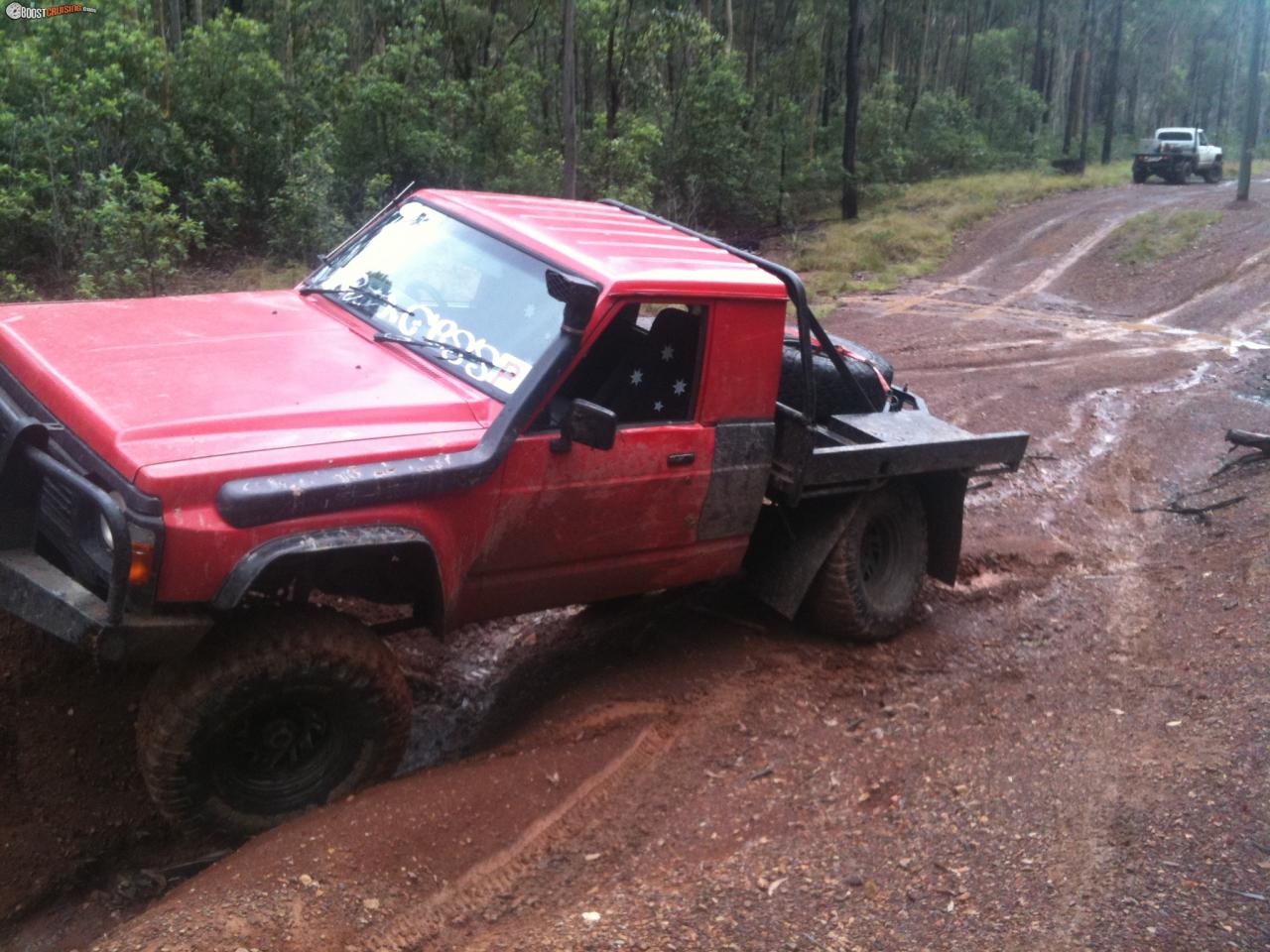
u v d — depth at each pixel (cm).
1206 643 577
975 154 4419
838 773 443
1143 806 407
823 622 580
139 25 1938
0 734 420
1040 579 713
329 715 392
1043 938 330
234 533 341
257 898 332
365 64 2266
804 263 2522
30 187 1446
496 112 2352
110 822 406
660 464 461
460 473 384
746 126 3644
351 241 529
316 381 400
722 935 328
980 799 418
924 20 5388
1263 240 2553
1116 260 2552
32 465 373
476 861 374
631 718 489
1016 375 1372
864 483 550
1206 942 327
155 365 393
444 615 412
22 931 361
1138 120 8125
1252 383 1380
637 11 2898
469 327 441
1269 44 8219
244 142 1903
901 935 332
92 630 336
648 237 510
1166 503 889
